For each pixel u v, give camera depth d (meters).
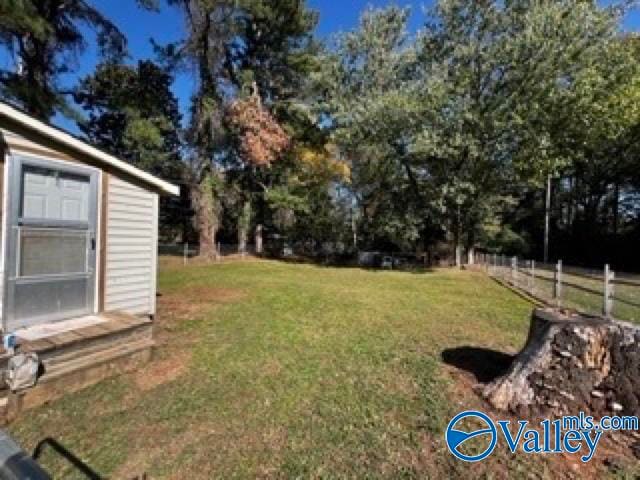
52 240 4.27
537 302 8.25
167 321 6.01
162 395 3.43
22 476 0.88
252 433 2.81
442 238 21.91
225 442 2.70
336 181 21.66
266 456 2.54
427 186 16.58
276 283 10.47
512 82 13.36
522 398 3.04
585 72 12.02
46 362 3.34
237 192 18.16
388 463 2.44
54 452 2.61
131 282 5.38
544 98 12.87
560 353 3.02
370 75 15.37
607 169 21.94
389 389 3.49
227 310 6.84
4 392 3.03
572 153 13.80
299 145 18.78
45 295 4.18
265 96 18.41
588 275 9.15
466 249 18.75
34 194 4.10
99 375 3.74
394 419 2.96
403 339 5.05
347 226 25.84
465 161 15.09
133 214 5.39
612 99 12.45
